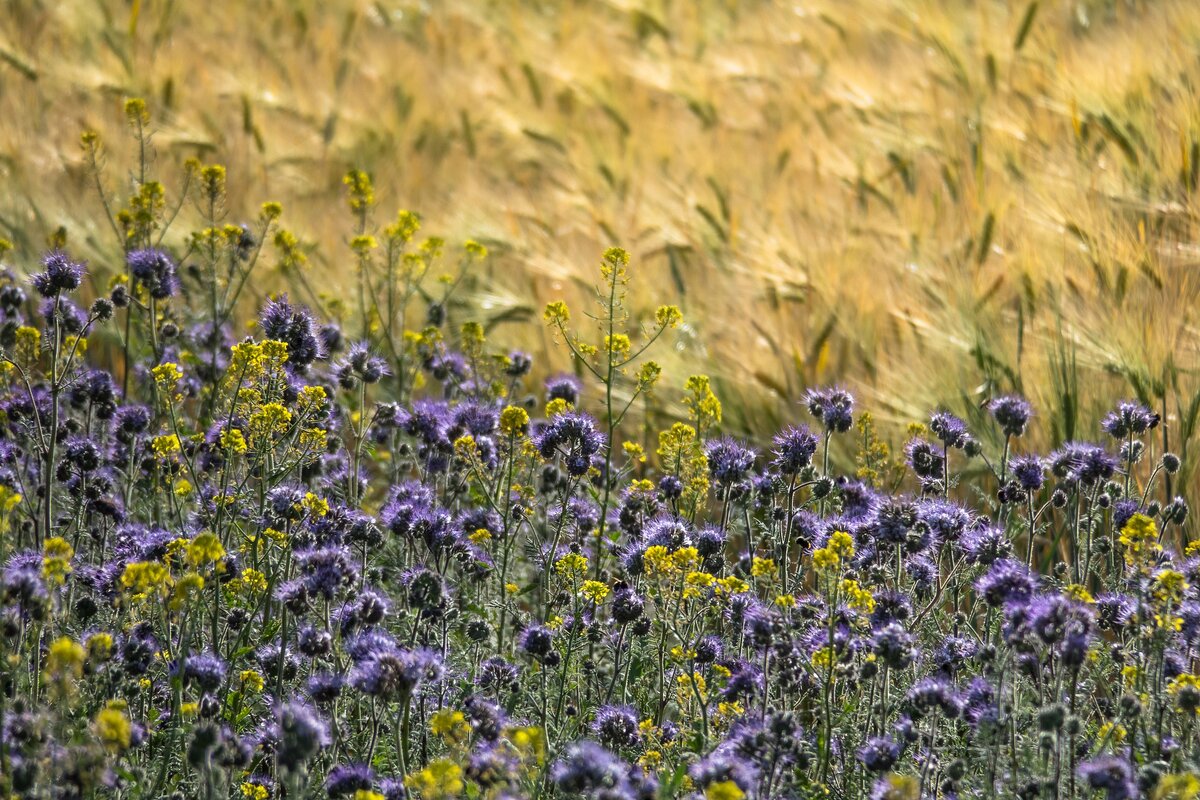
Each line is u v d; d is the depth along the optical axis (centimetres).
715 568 1248
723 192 2406
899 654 1020
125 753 974
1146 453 1527
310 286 2117
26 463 1480
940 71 2828
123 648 1088
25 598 954
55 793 864
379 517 1474
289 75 3281
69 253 2005
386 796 946
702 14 4234
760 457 1780
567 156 2877
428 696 1130
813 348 1869
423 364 1827
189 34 3547
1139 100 2239
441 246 1880
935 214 2186
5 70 2941
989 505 1569
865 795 1040
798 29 3612
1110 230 1869
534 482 1418
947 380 1688
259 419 1252
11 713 912
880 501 1262
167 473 1334
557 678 1208
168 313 1756
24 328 1386
